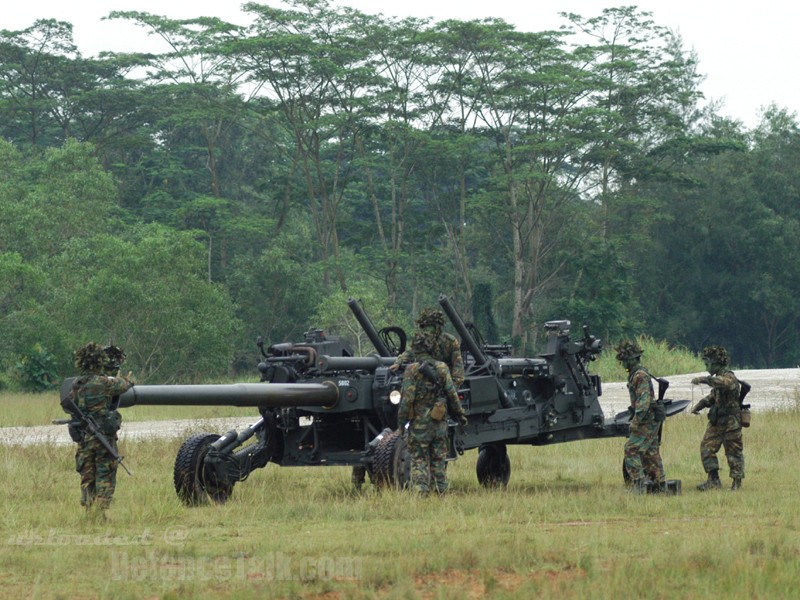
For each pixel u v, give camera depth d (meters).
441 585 21.84
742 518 31.52
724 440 39.75
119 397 32.41
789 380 119.00
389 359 38.94
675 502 34.66
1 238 178.50
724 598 20.53
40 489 38.66
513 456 52.12
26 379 137.88
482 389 38.34
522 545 24.80
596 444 56.75
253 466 38.06
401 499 33.19
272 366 37.59
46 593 21.17
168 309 154.25
